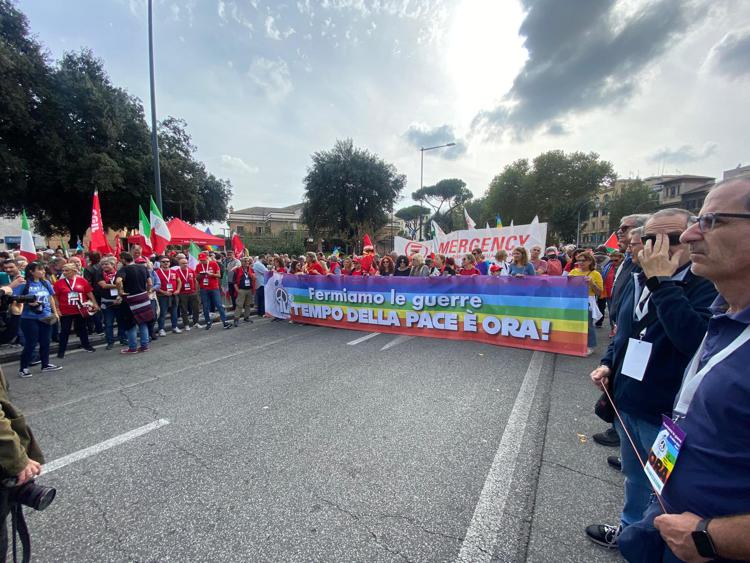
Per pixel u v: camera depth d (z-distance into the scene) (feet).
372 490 8.11
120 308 22.39
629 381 5.92
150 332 25.23
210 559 6.32
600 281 18.85
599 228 224.33
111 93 73.61
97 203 30.63
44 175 66.95
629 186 179.93
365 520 7.20
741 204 3.39
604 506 7.53
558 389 13.79
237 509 7.58
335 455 9.56
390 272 28.17
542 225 31.83
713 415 3.23
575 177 160.86
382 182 106.93
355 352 19.49
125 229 95.14
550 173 164.66
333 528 7.00
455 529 6.93
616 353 6.32
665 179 225.15
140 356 20.12
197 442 10.40
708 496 3.18
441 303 21.89
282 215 205.77
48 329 17.94
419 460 9.26
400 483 8.35
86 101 66.80
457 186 224.74
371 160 107.76
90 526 7.20
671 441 3.69
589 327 18.38
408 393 13.61
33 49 63.72
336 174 103.50
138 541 6.78
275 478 8.63
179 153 86.48
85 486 8.48
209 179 106.22
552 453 9.50
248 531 6.96
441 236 37.47
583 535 6.75
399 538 6.73
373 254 38.45
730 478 3.06
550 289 18.58
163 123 88.84
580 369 16.10
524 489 8.07
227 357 19.33
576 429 10.74
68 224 86.99
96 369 17.89
